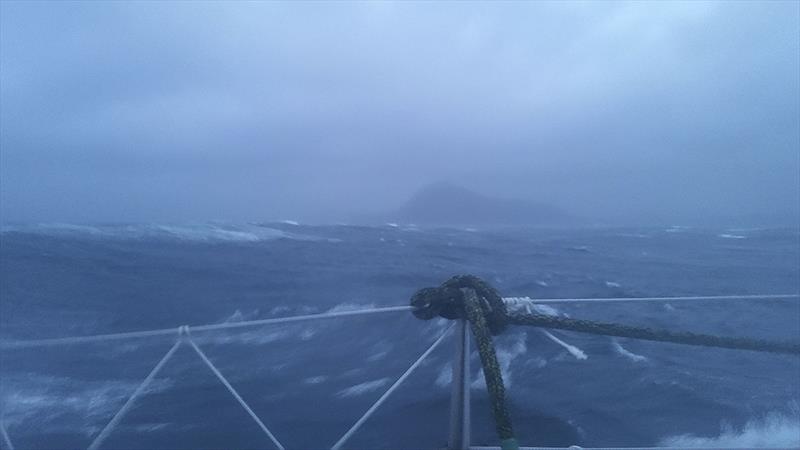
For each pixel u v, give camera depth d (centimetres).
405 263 2019
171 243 2033
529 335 916
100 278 1366
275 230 2773
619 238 3331
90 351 832
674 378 750
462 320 359
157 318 1121
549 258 2377
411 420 638
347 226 3428
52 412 636
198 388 726
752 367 819
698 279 1831
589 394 710
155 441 594
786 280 1805
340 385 743
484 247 2734
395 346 890
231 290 1382
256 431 617
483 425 588
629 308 1198
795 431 598
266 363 820
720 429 610
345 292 1437
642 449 410
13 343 328
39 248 1627
